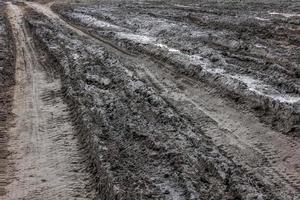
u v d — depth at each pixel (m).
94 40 26.64
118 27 29.39
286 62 17.48
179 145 11.31
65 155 12.09
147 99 14.97
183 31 25.36
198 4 39.34
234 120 13.27
